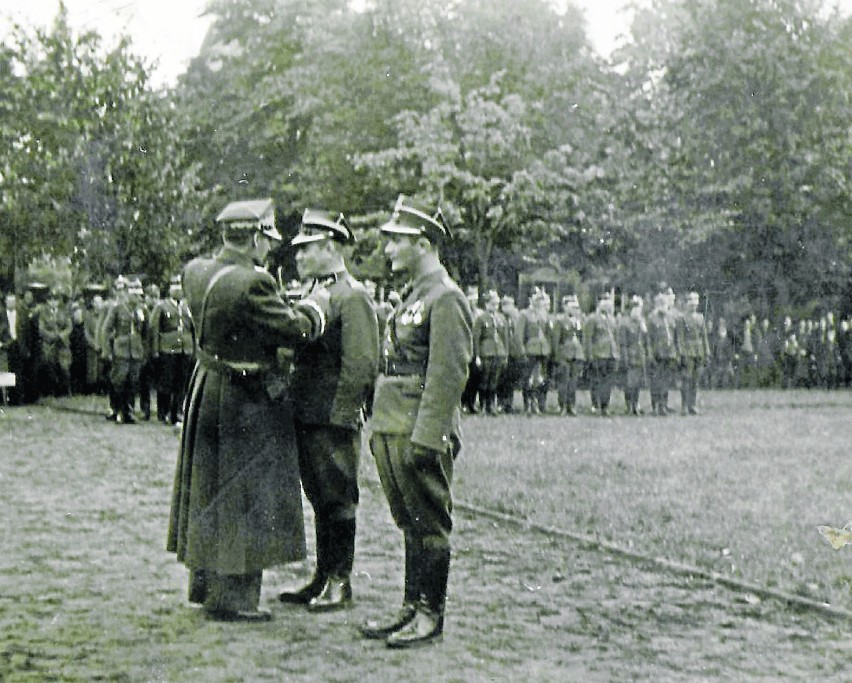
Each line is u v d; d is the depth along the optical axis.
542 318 18.42
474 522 8.02
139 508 8.54
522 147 20.88
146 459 11.55
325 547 5.73
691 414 18.06
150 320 15.76
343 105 19.16
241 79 18.44
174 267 18.64
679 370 18.25
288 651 4.94
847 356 24.67
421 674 4.62
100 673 4.61
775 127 22.48
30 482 9.85
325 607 5.64
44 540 7.32
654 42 22.08
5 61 17.34
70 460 11.42
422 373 5.07
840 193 23.03
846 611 5.59
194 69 18.44
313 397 5.54
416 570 5.16
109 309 15.91
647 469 10.80
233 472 5.32
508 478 10.09
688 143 22.39
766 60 22.05
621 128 22.05
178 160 18.39
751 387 24.45
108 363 16.16
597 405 18.64
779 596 5.91
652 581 6.30
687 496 9.11
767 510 8.48
